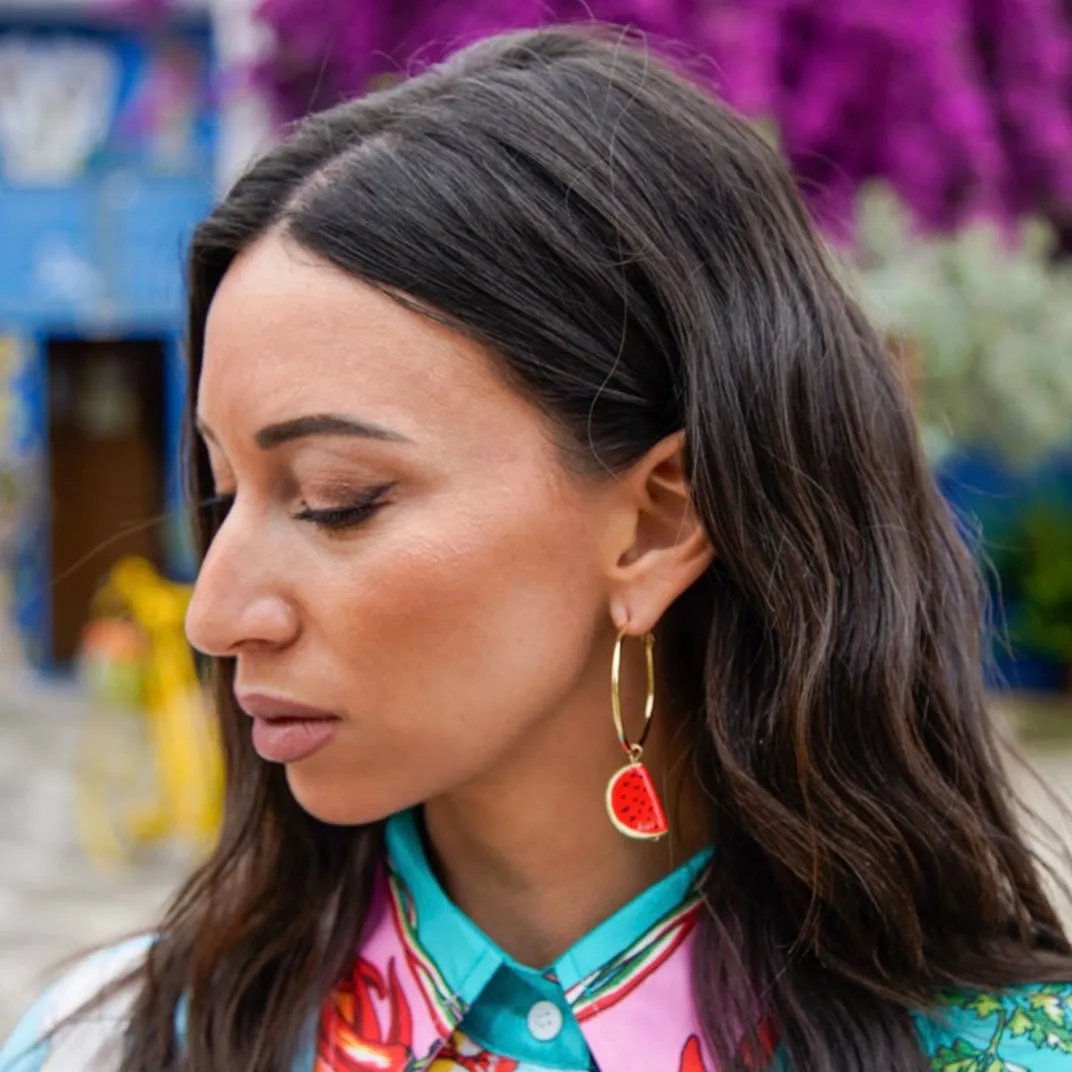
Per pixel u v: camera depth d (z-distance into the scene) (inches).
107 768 200.7
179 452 43.5
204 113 269.9
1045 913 42.2
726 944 36.9
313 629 33.3
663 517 36.0
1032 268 170.7
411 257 32.3
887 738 37.9
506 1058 36.8
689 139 36.5
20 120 272.5
